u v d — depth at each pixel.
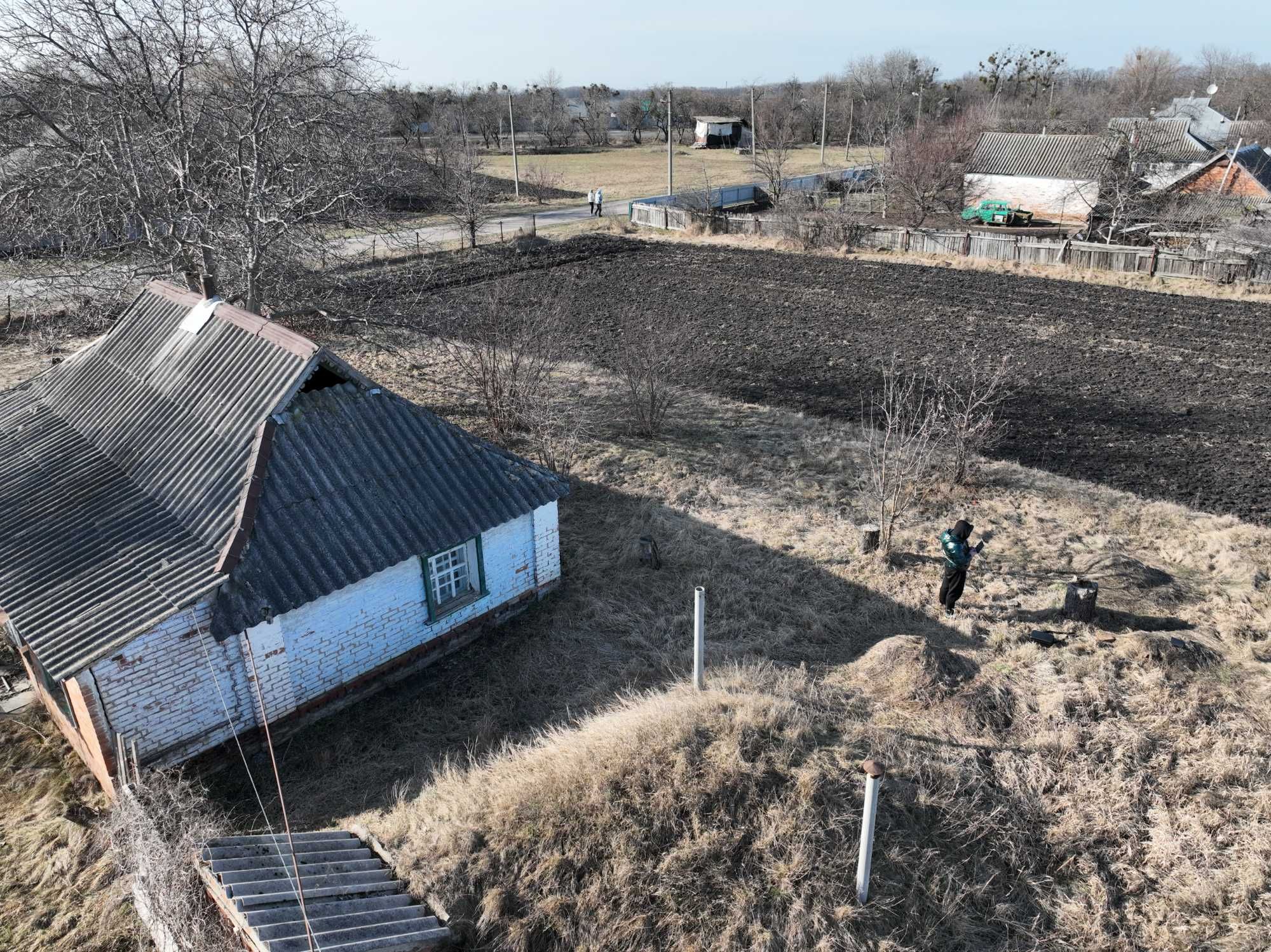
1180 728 10.52
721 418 21.44
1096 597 12.91
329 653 11.34
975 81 124.94
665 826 8.66
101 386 14.05
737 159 83.62
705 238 44.53
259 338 12.40
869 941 7.80
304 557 10.73
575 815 8.77
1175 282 32.97
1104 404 21.91
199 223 16.53
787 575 14.51
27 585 10.36
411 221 43.31
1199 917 8.21
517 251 41.28
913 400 22.27
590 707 11.42
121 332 14.74
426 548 11.68
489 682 12.29
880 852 8.56
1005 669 11.74
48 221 18.41
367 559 11.15
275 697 10.91
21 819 9.91
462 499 12.39
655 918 7.86
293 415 11.41
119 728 9.69
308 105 17.98
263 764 10.73
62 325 24.30
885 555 14.69
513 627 13.53
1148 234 38.72
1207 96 89.00
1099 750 10.15
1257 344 26.14
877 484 15.76
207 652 10.12
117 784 9.77
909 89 96.19
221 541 10.58
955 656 11.75
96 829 9.66
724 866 8.29
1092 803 9.41
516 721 11.44
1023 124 76.88
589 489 17.73
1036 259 36.41
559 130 98.31
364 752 10.95
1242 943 7.89
